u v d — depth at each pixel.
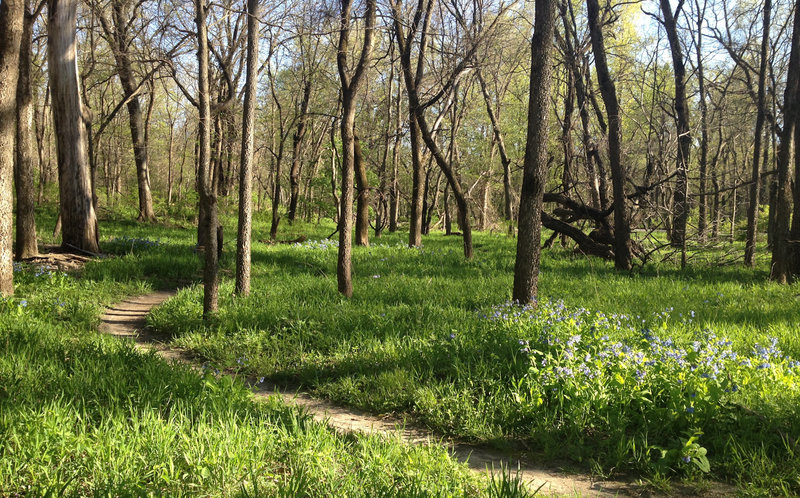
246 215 10.30
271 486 3.62
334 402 6.21
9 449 3.67
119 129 40.53
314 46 26.94
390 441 4.59
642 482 4.30
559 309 8.11
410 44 16.81
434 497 3.59
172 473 3.57
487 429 5.21
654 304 9.95
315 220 42.69
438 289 11.41
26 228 14.09
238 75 19.08
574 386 5.33
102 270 13.14
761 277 14.16
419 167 21.72
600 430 5.06
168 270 14.38
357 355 7.11
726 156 32.81
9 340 6.42
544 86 9.17
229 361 7.25
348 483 3.69
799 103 13.52
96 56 24.98
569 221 19.59
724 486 4.21
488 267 15.30
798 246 13.58
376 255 17.72
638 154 20.36
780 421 4.77
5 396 4.76
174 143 48.22
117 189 43.47
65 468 3.59
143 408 4.61
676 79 20.56
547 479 4.42
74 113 16.06
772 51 21.56
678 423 4.90
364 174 21.30
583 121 21.05
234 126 18.95
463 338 7.22
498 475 4.36
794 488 4.04
